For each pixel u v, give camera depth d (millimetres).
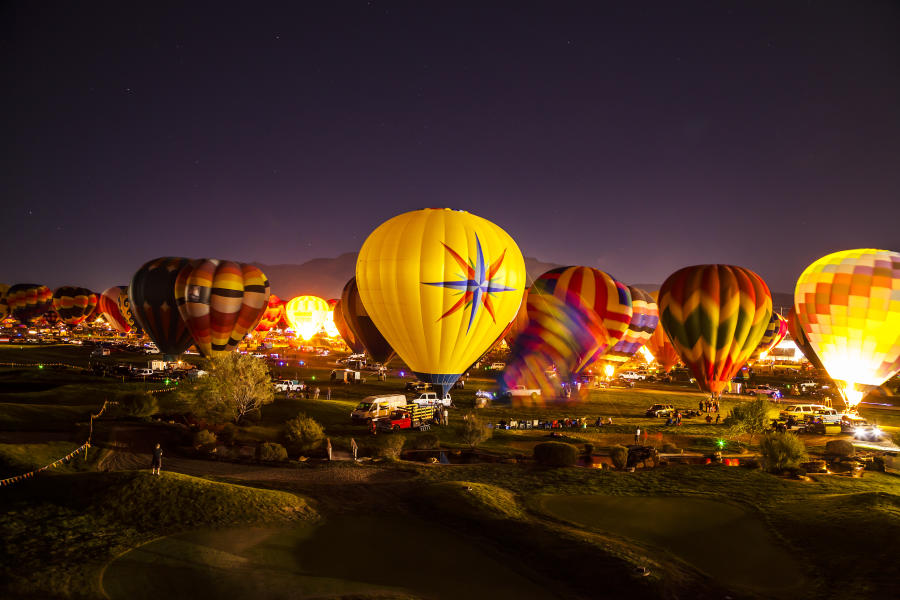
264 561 18016
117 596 15445
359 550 19250
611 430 46438
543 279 63625
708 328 49188
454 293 39969
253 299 68125
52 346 112438
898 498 24125
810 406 49031
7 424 35250
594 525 22188
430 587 16734
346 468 30484
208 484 23438
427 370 42406
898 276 46281
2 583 15586
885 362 46594
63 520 19797
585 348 61969
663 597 16500
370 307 42562
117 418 39125
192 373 65812
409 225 41094
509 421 47188
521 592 16641
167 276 65875
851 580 17438
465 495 24625
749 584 17656
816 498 25516
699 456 35406
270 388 42875
